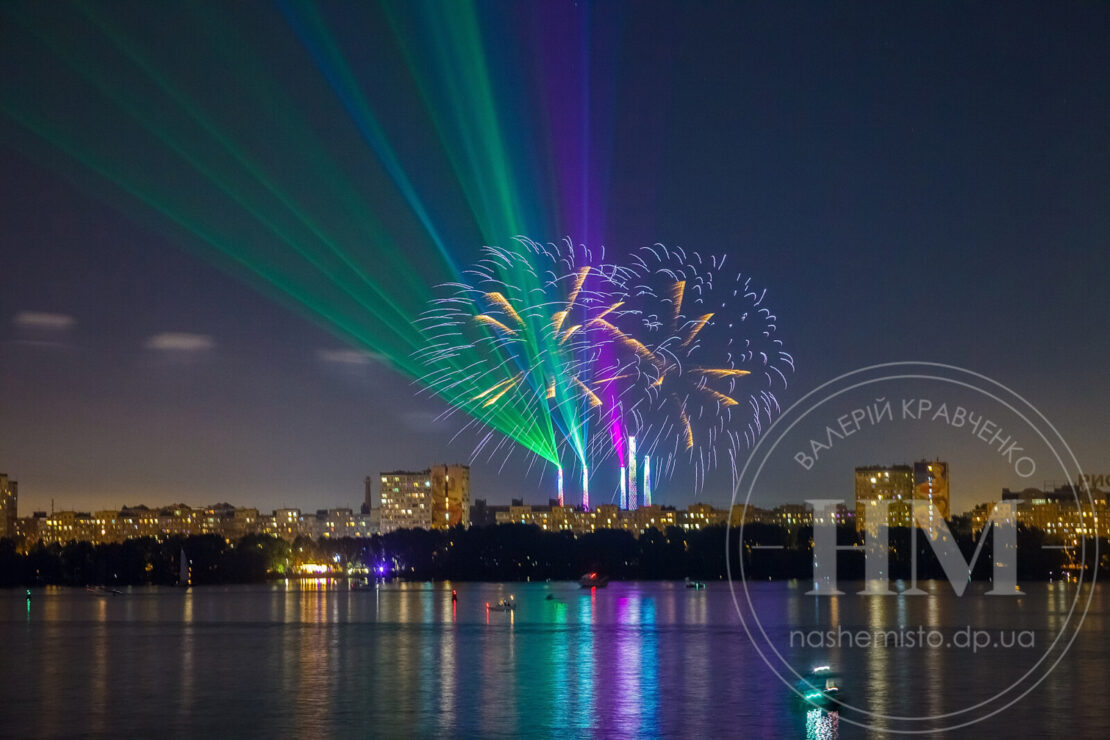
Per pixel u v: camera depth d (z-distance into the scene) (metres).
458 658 147.62
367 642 171.62
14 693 116.31
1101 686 117.38
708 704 107.81
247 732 95.00
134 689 118.75
